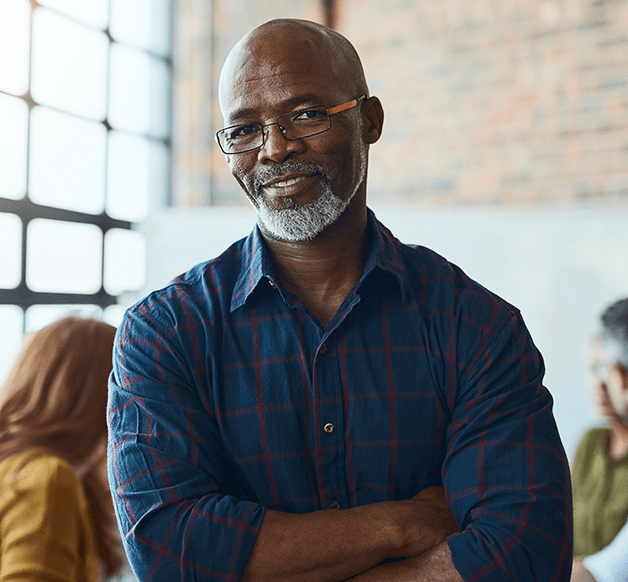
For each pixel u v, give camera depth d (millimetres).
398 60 3490
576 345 2121
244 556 847
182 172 3818
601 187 3049
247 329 988
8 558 1182
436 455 967
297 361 967
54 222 3156
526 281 2211
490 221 2262
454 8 3355
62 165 3209
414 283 1031
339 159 931
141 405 938
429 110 3418
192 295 1013
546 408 955
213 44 3795
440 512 915
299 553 850
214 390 959
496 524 875
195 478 896
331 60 948
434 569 863
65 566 1215
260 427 943
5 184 2922
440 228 2311
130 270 3596
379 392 956
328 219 940
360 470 941
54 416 1375
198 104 3795
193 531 857
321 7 3590
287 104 914
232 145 949
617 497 1952
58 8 3170
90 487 1381
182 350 967
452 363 967
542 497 882
